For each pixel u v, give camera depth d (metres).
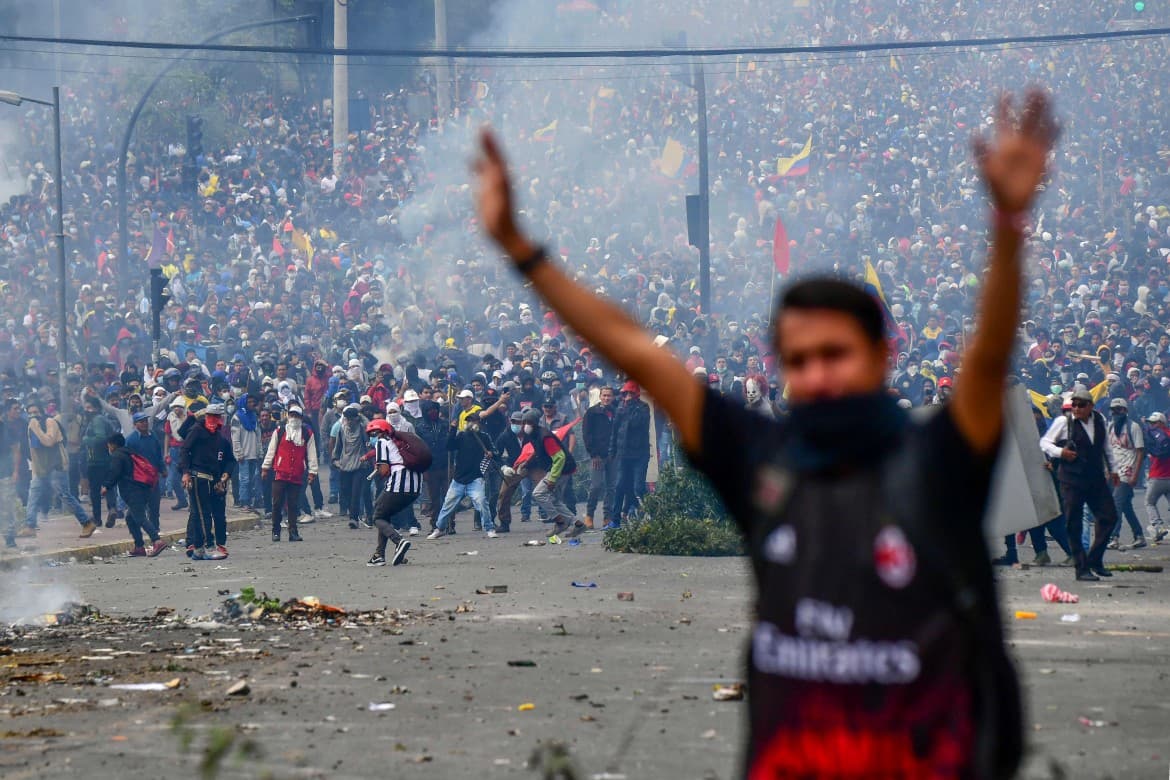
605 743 23.98
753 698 9.64
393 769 22.17
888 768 9.12
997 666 9.40
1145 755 22.92
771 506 9.45
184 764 22.61
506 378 100.50
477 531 77.12
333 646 35.56
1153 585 48.75
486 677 30.67
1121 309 121.38
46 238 145.75
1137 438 65.38
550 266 9.77
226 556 64.81
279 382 97.31
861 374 9.42
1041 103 8.45
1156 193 165.25
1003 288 8.55
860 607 9.16
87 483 81.12
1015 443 50.66
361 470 78.88
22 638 37.97
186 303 131.38
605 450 77.06
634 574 53.22
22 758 23.09
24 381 96.81
